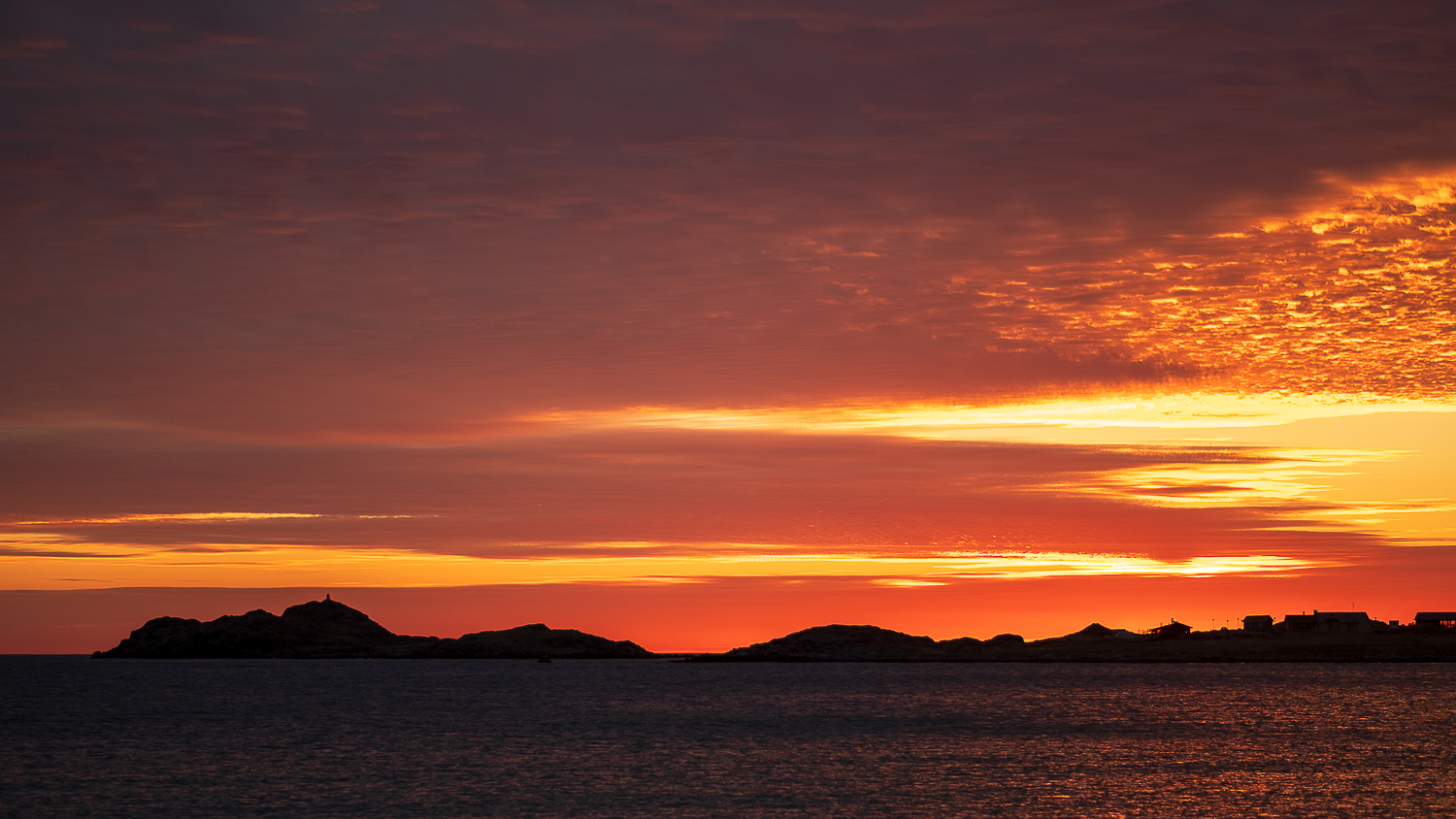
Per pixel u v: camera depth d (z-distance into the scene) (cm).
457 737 9862
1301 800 6066
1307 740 8919
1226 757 7888
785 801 6200
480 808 6003
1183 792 6369
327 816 5784
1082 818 5631
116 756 8394
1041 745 8838
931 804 6053
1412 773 6994
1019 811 5828
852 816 5744
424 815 5806
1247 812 5731
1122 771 7206
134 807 6050
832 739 9506
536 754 8494
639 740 9544
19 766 7775
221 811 5934
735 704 14538
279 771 7456
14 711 13288
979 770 7394
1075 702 14112
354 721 11819
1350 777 6838
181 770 7562
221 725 11288
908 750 8594
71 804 6141
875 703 14562
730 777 7106
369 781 6981
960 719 11588
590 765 7794
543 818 5716
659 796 6378
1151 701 13950
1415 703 12962
